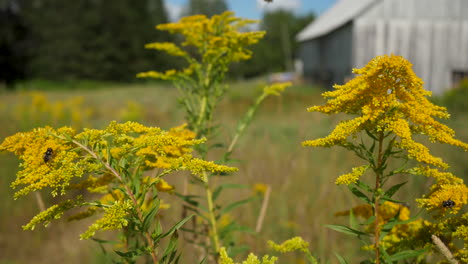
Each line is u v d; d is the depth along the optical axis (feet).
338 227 6.15
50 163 5.37
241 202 9.71
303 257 12.10
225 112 40.81
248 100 51.78
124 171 5.76
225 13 10.91
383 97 5.69
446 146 18.21
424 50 60.59
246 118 10.75
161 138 5.60
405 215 7.18
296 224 14.15
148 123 34.47
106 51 189.98
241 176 18.45
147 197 7.86
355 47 62.44
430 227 6.22
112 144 6.29
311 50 107.76
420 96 5.85
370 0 61.05
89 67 185.26
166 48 10.85
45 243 15.71
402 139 5.68
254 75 203.72
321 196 15.62
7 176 18.74
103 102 64.80
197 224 10.99
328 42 87.04
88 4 193.26
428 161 5.41
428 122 5.65
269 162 19.83
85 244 14.26
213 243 9.77
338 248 12.69
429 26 60.39
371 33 61.72
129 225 5.82
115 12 195.21
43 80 177.17
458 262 5.62
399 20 60.90
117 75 195.31
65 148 5.65
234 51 10.64
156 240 5.72
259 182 17.71
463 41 59.67
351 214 6.35
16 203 18.22
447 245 6.09
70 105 36.42
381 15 61.16
